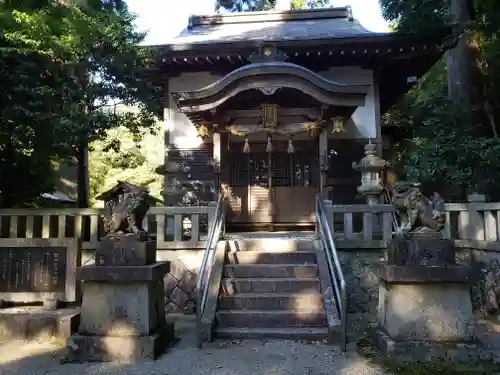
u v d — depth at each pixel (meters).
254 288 6.95
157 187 21.95
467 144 9.32
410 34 10.93
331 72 12.21
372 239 8.03
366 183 9.18
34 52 7.14
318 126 9.84
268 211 11.35
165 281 7.94
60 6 8.11
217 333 6.04
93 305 5.46
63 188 18.70
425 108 13.94
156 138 25.09
